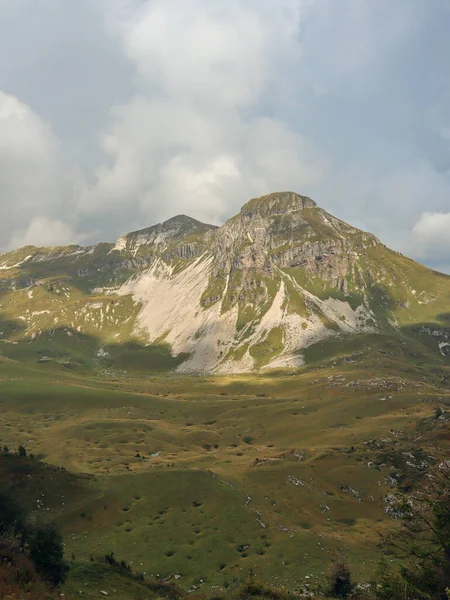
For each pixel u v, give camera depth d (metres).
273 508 113.94
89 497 107.44
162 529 99.56
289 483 129.50
